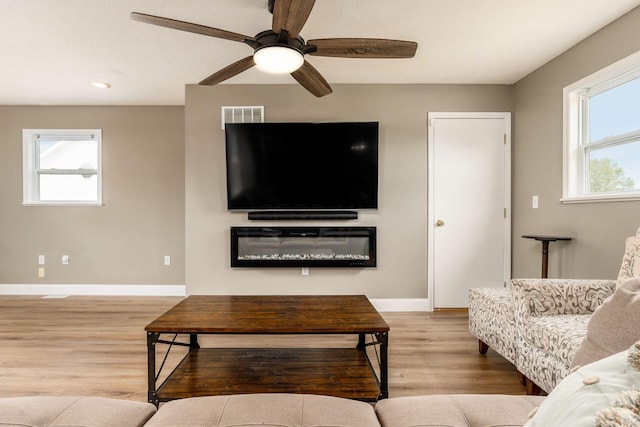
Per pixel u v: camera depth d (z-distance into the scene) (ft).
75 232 14.16
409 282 11.71
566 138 9.18
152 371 5.61
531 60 9.83
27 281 14.17
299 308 6.86
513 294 6.59
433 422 3.12
